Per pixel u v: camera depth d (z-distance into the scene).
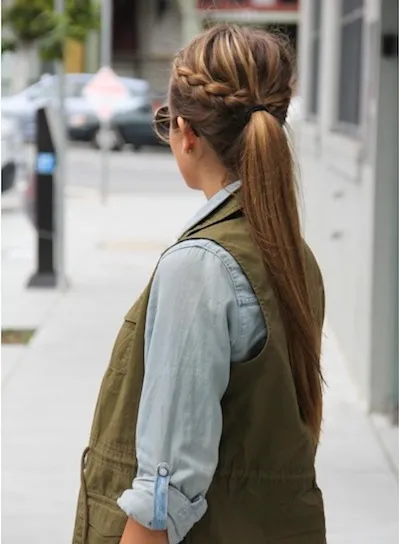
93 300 10.34
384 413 6.53
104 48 22.14
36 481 5.40
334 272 8.92
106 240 14.52
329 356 8.13
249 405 1.93
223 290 1.90
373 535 4.75
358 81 7.83
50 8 14.19
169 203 19.31
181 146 2.09
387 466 5.66
